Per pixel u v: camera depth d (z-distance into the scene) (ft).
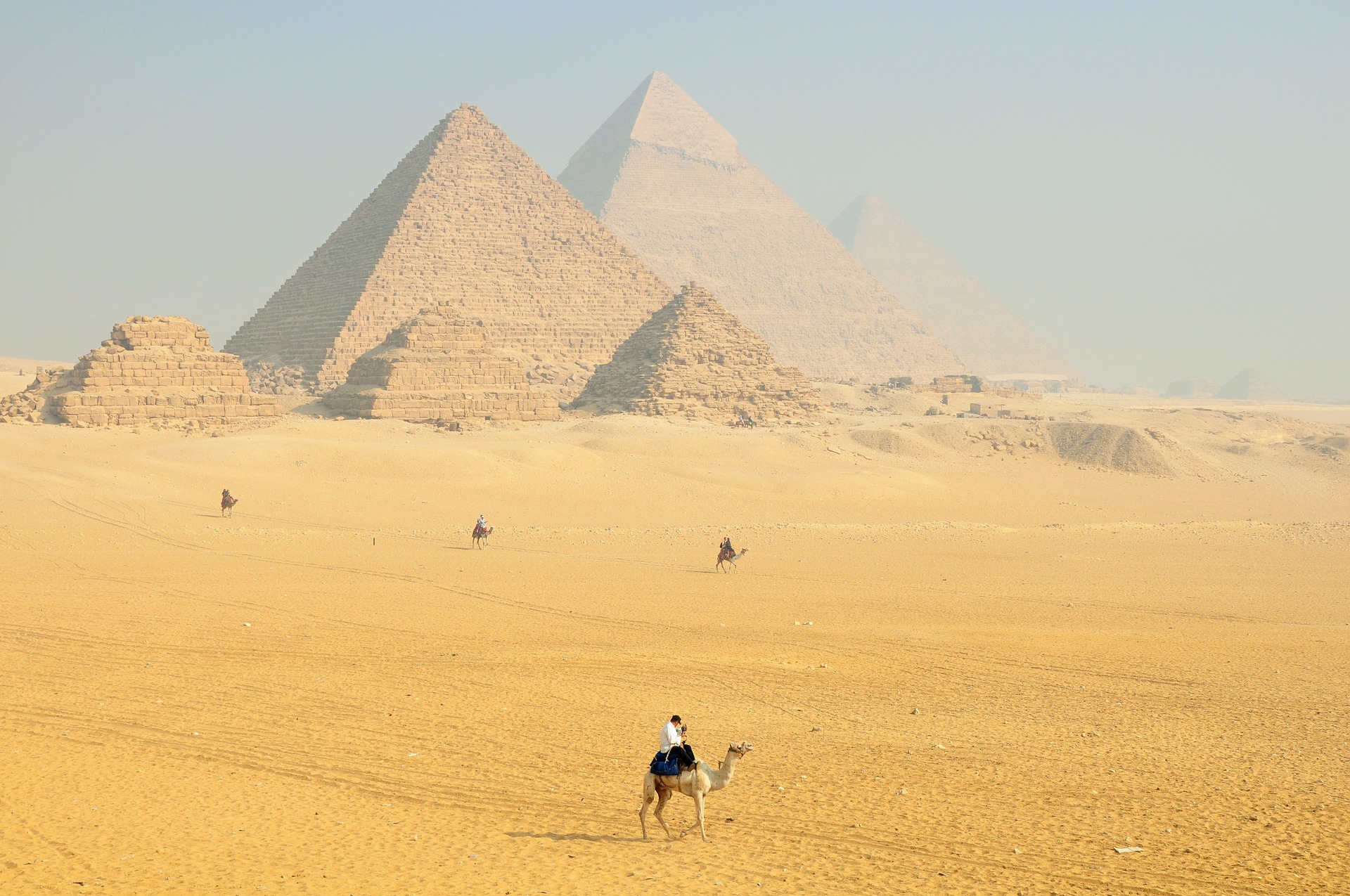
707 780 59.98
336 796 66.08
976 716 90.58
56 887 50.55
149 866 53.78
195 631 120.47
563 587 168.96
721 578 188.24
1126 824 62.28
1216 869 54.90
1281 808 65.05
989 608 157.89
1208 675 109.40
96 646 109.91
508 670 104.27
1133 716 90.94
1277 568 220.02
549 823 62.34
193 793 65.72
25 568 173.88
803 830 61.21
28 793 64.34
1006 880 53.57
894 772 73.15
